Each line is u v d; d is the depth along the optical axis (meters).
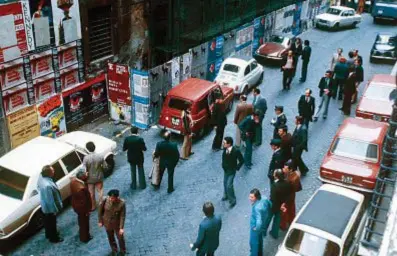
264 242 10.39
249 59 19.03
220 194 12.21
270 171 11.73
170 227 10.94
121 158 14.03
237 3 23.02
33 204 10.26
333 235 8.75
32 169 10.52
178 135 15.39
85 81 15.05
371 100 15.59
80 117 15.23
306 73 19.66
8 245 10.23
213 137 15.29
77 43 14.41
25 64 12.84
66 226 10.92
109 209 9.23
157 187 12.43
